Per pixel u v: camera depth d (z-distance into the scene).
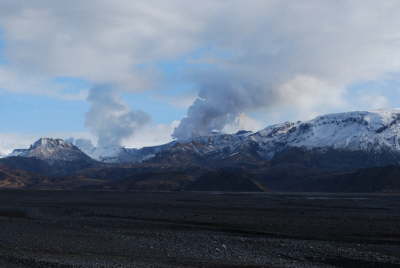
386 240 70.56
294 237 73.94
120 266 45.44
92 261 48.34
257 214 117.94
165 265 47.00
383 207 152.50
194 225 90.94
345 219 104.12
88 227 84.94
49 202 180.38
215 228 85.94
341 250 59.53
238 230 82.94
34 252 54.75
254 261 51.44
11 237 68.50
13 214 119.25
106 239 67.38
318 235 76.31
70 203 172.50
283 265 49.25
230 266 47.91
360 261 53.25
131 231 78.88
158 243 63.94
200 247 60.91
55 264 45.84
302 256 55.72
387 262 52.72
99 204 165.38
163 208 141.50
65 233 74.31
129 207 146.88
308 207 149.88
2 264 45.78
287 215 115.19
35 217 109.88
